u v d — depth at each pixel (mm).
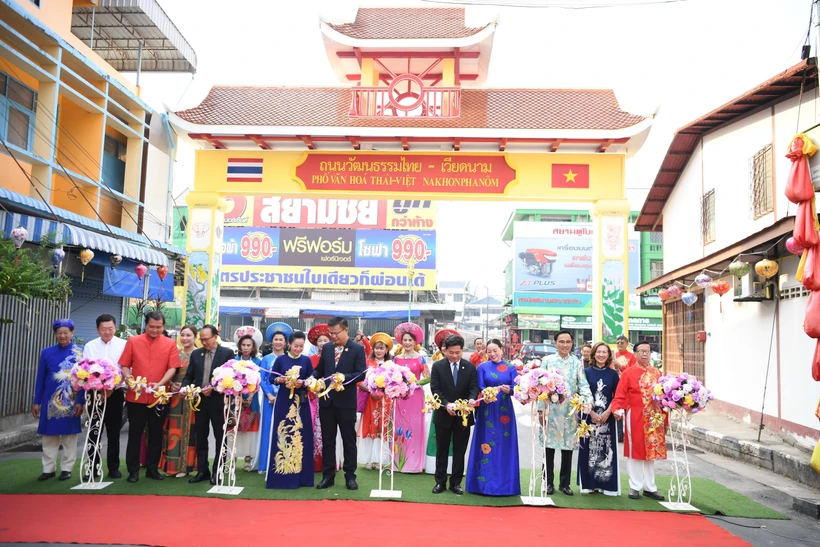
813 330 6969
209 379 7062
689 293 12484
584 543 5230
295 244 33875
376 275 33500
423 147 13016
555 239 35781
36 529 5117
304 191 12953
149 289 14219
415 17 13102
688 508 6473
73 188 12906
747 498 7020
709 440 10547
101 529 5191
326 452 6941
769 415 10305
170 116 12719
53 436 6773
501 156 12797
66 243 10375
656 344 34750
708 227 13703
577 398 6676
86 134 12969
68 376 6547
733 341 12141
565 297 35406
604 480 6980
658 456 6789
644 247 34906
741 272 9719
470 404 6582
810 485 7727
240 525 5406
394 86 12508
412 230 33656
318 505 6145
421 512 6008
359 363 7008
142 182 14719
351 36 12383
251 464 7691
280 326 8273
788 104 10367
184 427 7234
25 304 9359
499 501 6508
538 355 30875
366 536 5207
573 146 12719
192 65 16734
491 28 12078
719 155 13055
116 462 7074
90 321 13656
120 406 7129
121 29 15078
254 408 7742
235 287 34000
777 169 10633
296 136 12508
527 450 10086
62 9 12641
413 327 8656
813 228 6996
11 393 9102
